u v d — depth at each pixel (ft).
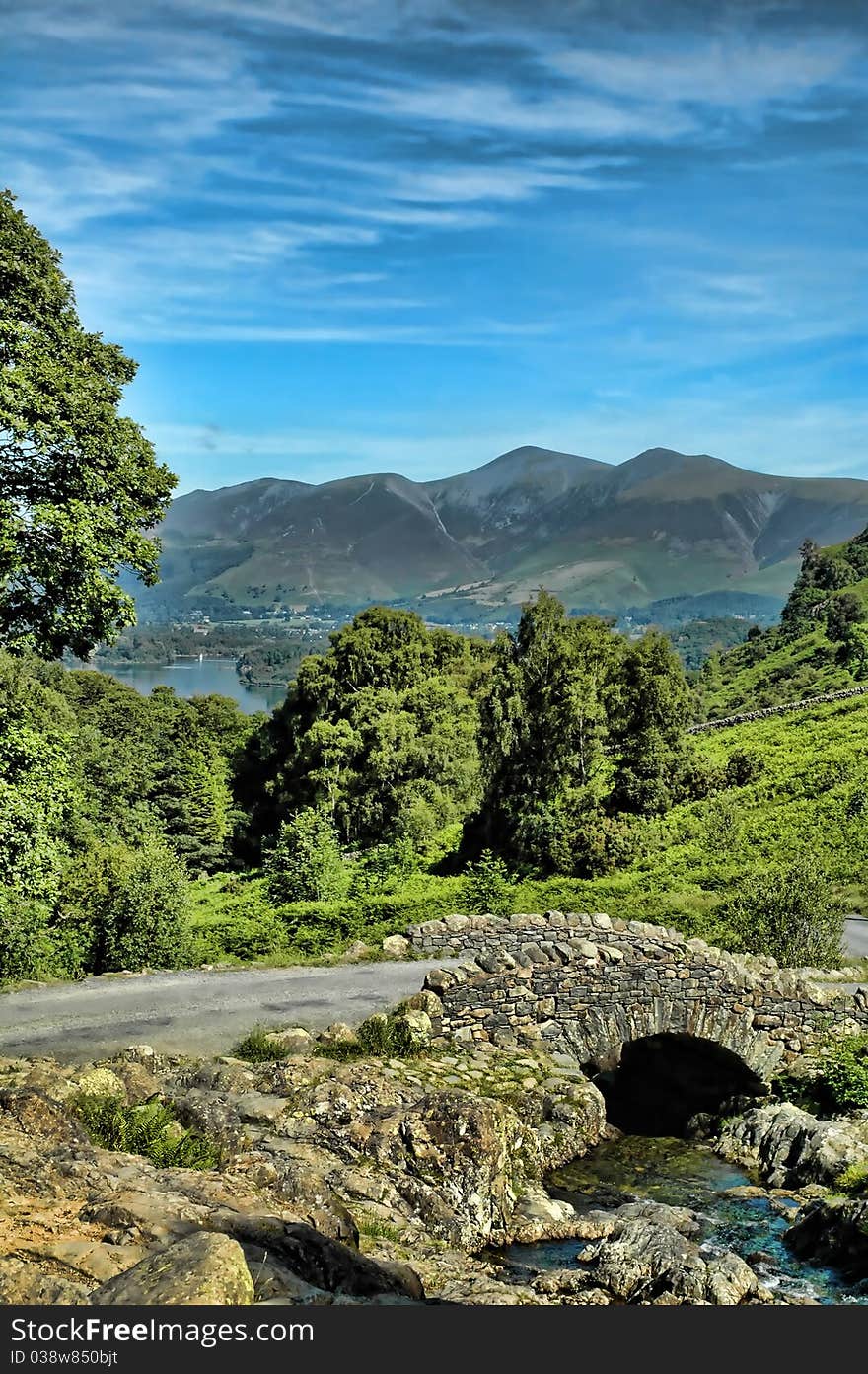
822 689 298.56
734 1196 48.37
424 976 68.33
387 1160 41.55
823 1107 58.18
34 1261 22.98
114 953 86.43
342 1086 45.55
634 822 145.07
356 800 200.34
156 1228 25.03
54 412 62.34
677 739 171.94
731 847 139.23
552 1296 33.76
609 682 172.24
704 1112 61.26
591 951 61.05
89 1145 32.30
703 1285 33.76
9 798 68.13
